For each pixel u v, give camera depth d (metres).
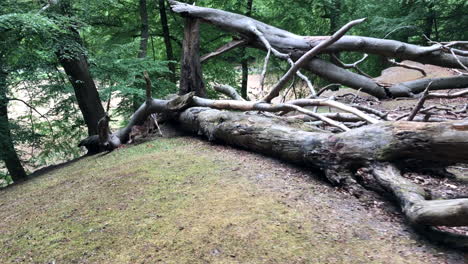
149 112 7.51
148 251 2.63
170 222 3.06
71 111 10.20
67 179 5.41
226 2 13.15
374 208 3.26
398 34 13.93
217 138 5.91
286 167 4.40
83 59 8.90
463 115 6.18
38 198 4.61
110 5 10.13
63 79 8.51
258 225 2.86
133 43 8.80
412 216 2.69
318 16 14.43
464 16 12.98
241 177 4.08
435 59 8.20
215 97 13.12
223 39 13.19
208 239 2.71
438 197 3.24
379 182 3.31
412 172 3.99
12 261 2.76
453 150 2.94
